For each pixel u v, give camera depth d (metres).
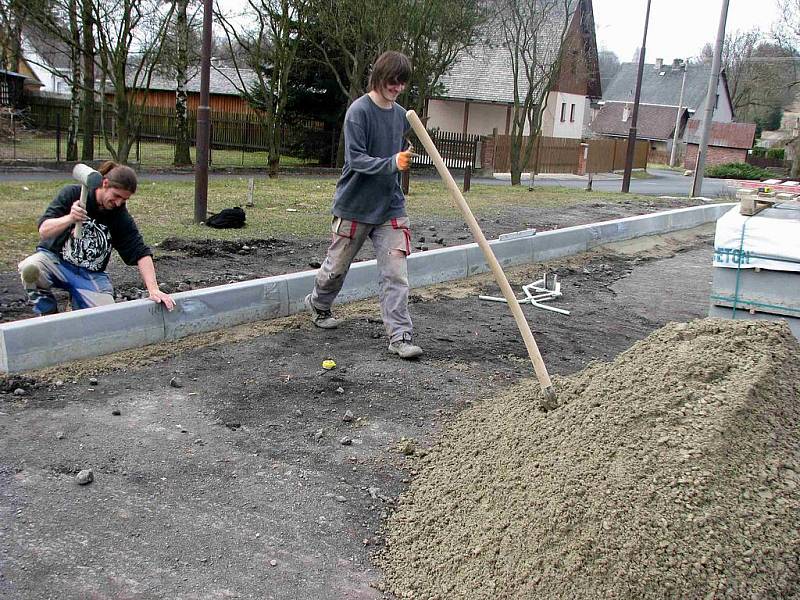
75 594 2.77
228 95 37.88
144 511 3.34
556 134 39.41
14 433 3.93
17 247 7.90
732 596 2.62
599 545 2.82
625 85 74.69
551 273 9.05
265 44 24.83
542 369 3.97
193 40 24.41
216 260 8.16
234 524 3.32
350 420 4.42
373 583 3.05
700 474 2.96
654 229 12.45
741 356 3.67
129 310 5.18
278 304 6.23
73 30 18.22
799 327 5.58
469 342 6.06
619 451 3.23
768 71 67.19
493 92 36.91
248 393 4.69
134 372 4.88
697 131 66.25
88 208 5.04
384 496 3.66
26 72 47.25
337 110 27.42
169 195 13.34
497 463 3.60
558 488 3.14
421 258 7.77
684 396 3.40
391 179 5.38
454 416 4.56
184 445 3.96
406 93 22.50
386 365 5.36
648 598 2.64
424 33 21.27
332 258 5.68
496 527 3.16
